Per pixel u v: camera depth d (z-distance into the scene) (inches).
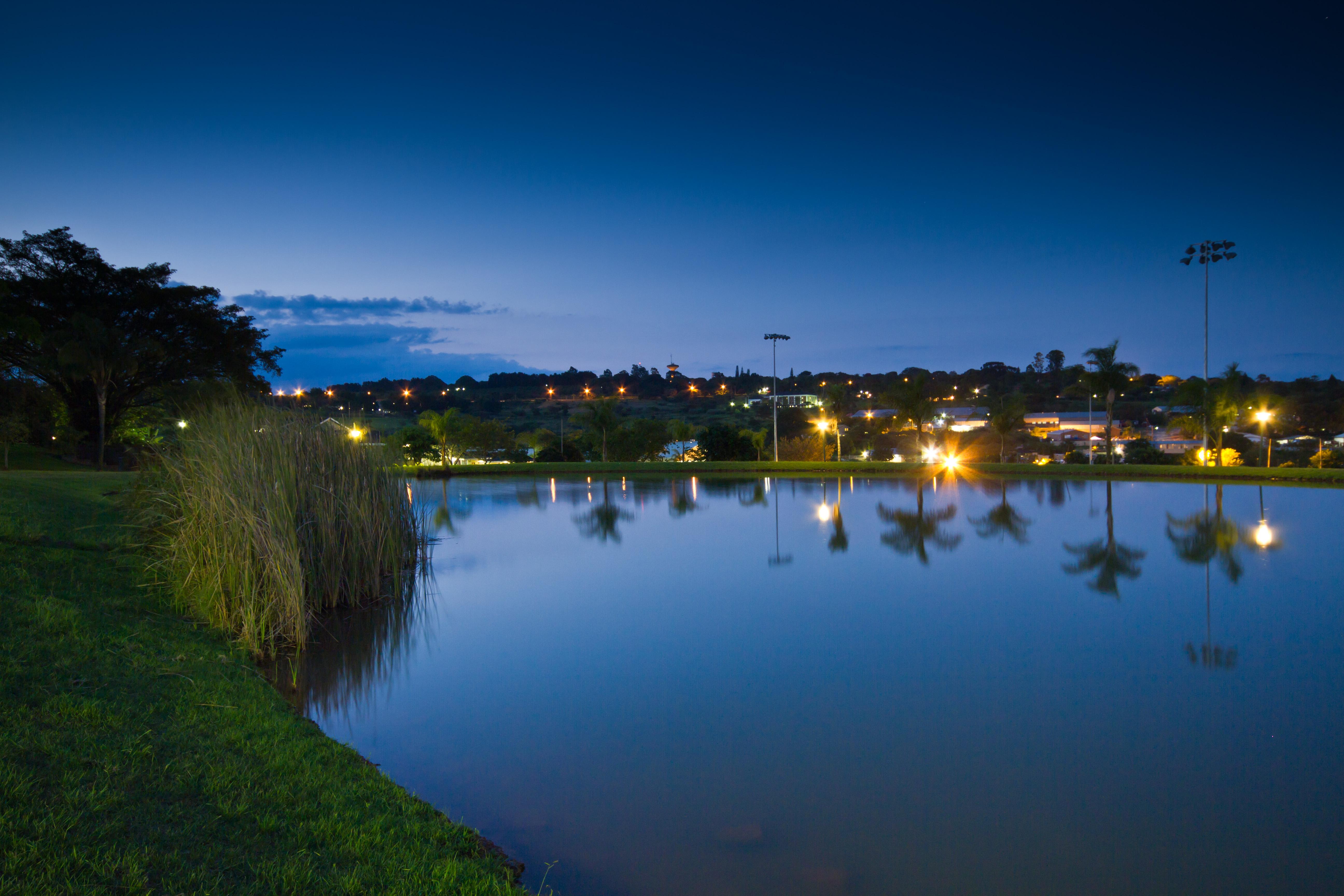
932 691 247.8
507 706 236.4
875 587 407.5
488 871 135.9
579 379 6058.1
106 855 117.8
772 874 144.6
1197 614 341.4
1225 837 158.1
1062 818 166.2
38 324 816.3
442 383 5137.8
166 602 304.5
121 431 1389.0
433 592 402.9
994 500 855.7
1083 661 276.8
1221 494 898.7
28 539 332.8
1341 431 2319.1
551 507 828.6
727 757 198.8
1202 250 1338.6
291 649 296.8
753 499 901.8
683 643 305.0
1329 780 183.2
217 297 1450.5
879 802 173.9
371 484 415.2
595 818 166.4
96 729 163.5
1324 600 364.8
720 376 6013.8
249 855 125.5
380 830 142.6
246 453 335.3
